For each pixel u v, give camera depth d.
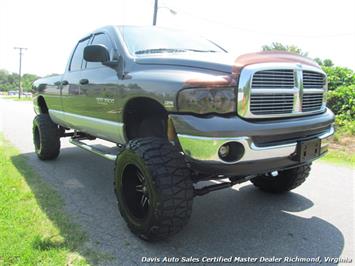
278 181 4.16
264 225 3.46
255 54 2.85
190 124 2.62
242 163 2.65
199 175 3.09
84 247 2.95
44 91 5.80
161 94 2.86
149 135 3.69
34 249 2.86
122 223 3.46
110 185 4.68
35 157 6.26
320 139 3.12
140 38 3.91
